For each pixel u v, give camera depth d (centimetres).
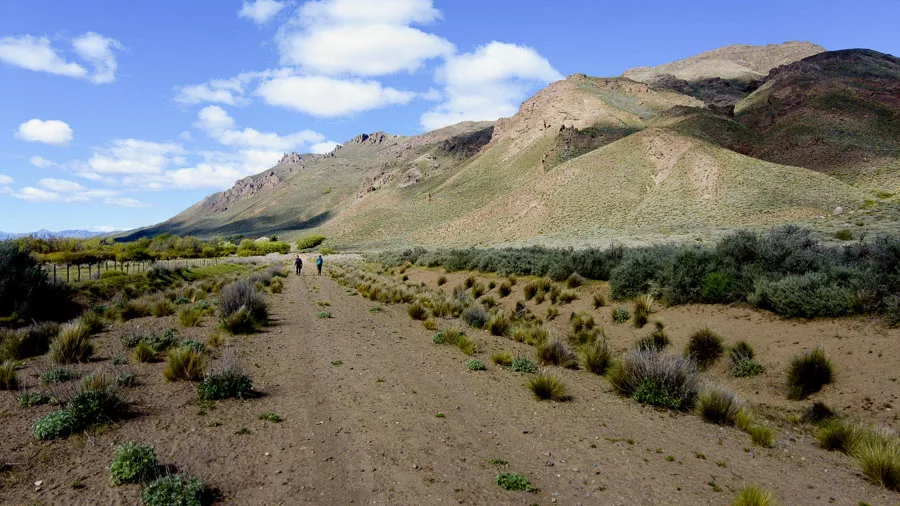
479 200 13550
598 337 1209
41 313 1479
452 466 513
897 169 7481
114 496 419
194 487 418
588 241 6091
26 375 802
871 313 991
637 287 1603
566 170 10069
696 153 8381
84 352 936
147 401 684
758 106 13525
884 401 734
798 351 967
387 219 14325
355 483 464
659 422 700
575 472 511
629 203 7981
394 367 975
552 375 829
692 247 1680
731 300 1316
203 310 1642
